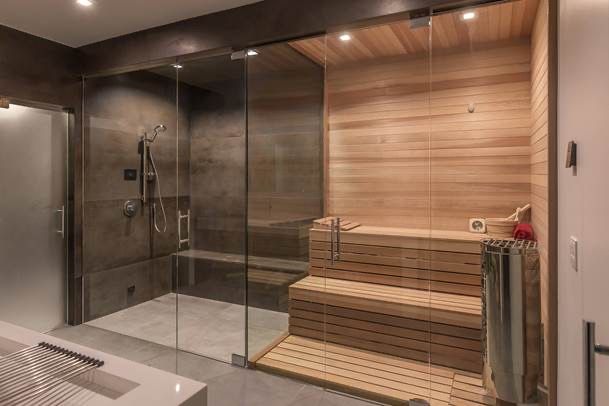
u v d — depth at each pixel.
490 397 2.23
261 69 3.19
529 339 2.09
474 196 2.73
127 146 3.68
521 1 2.06
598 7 1.01
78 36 3.11
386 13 2.18
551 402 1.79
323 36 2.49
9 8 2.62
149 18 2.78
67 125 3.37
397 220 2.95
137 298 3.80
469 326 2.42
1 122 2.93
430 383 2.43
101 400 1.01
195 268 3.85
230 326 3.35
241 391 2.42
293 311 3.05
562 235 1.63
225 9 2.64
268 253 3.20
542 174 2.05
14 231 3.03
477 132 2.69
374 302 2.74
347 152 3.08
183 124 4.00
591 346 0.82
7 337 1.38
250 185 3.33
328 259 2.99
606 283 0.92
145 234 3.85
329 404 2.28
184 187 4.09
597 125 1.03
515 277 2.09
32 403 0.99
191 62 3.03
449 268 2.60
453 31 2.46
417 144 2.87
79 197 3.40
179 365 2.76
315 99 3.15
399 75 2.89
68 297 3.42
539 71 2.12
